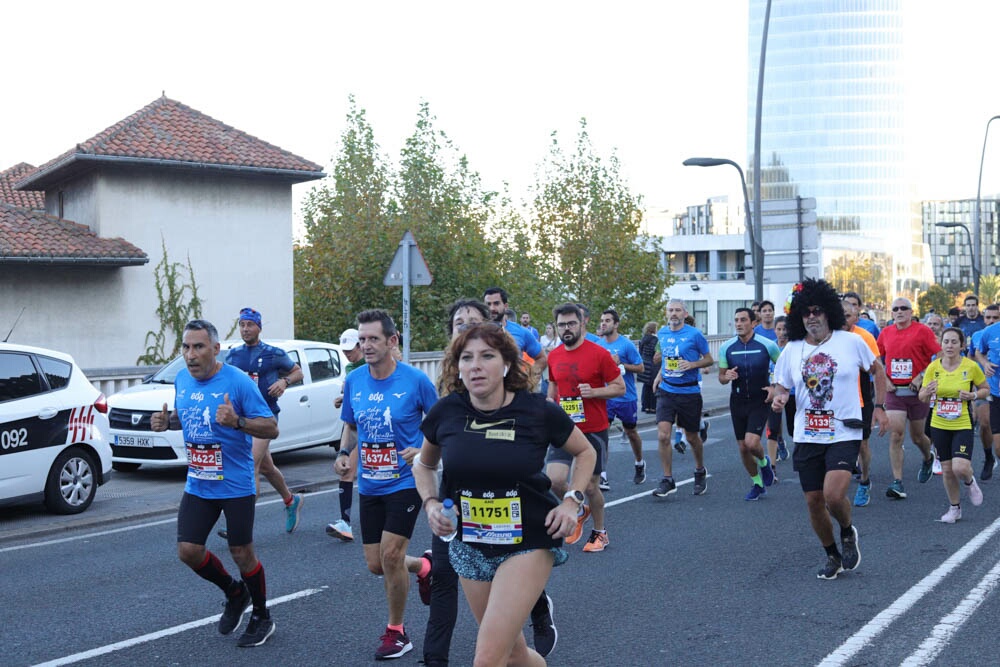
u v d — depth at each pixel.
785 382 7.73
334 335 30.55
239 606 6.29
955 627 6.28
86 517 10.88
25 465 10.59
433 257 29.91
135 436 13.44
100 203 26.11
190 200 27.55
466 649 6.02
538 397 4.38
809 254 22.67
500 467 4.23
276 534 9.80
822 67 152.25
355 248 30.28
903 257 128.88
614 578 7.72
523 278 31.47
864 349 7.50
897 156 151.00
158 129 27.83
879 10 151.50
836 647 5.91
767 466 11.84
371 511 5.95
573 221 36.09
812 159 153.00
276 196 29.03
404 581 5.86
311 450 16.67
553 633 5.03
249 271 28.53
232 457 6.01
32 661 5.86
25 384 10.81
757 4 155.38
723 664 5.63
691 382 11.52
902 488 11.74
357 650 6.00
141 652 6.00
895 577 7.62
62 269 25.36
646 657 5.77
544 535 4.28
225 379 6.00
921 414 11.70
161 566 8.50
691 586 7.45
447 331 7.05
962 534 9.24
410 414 5.85
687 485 12.58
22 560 8.89
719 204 104.44
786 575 7.76
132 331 26.48
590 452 4.41
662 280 36.81
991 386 12.41
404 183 31.73
